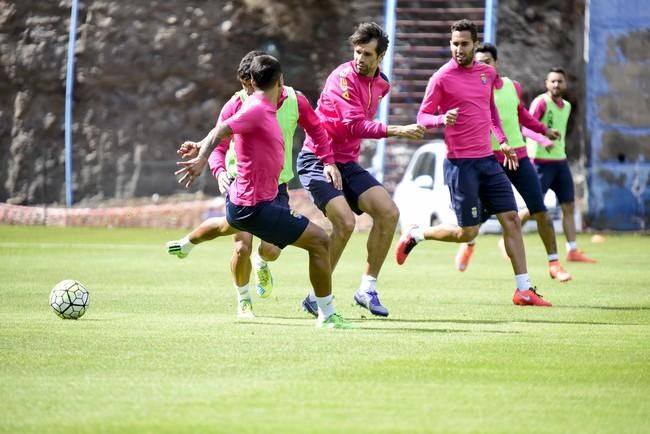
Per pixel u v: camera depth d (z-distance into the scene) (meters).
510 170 49.00
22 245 75.31
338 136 36.72
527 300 40.94
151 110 115.06
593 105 96.69
